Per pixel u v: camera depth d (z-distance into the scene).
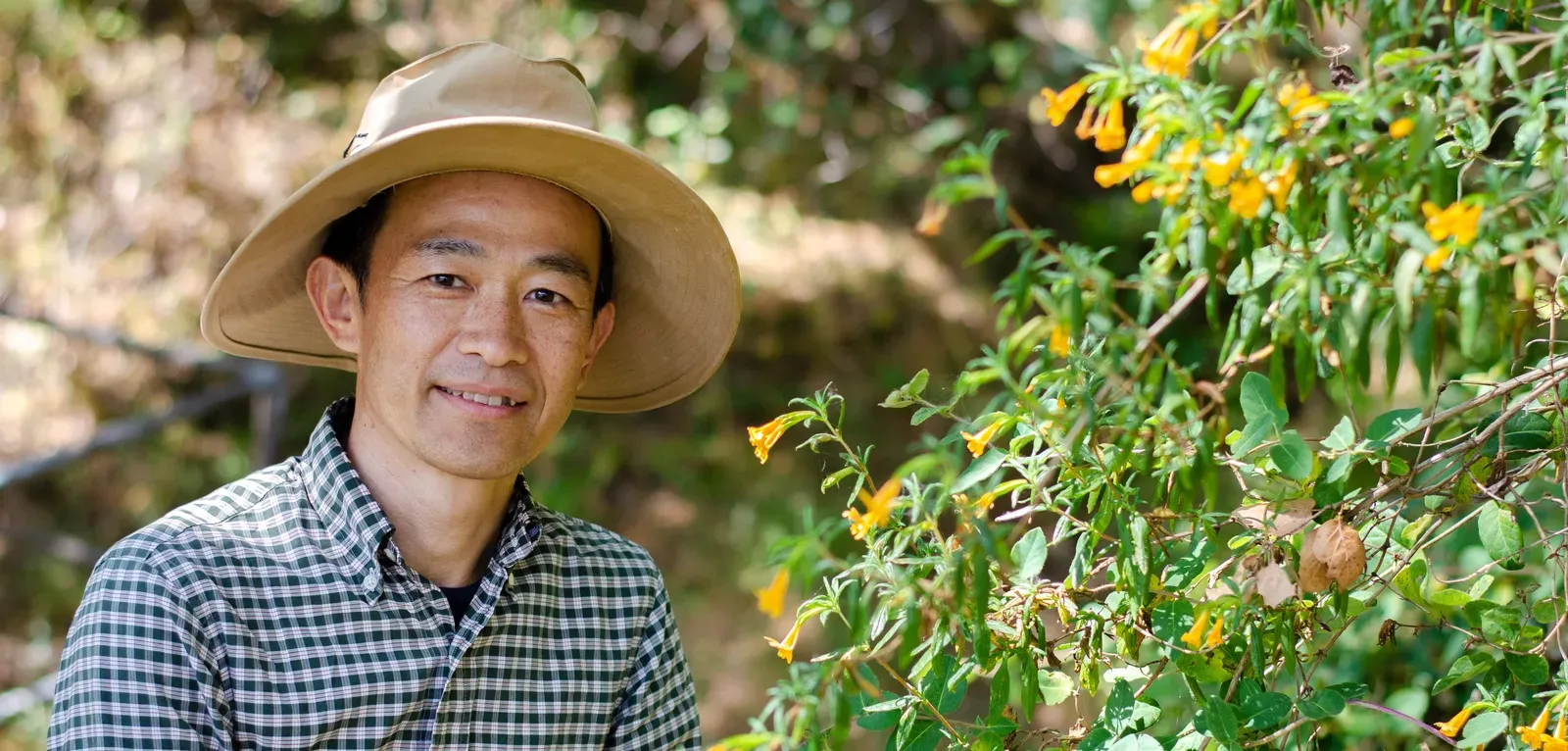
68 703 1.24
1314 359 1.02
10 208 5.12
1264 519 1.17
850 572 1.04
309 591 1.32
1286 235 1.11
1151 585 1.21
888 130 6.01
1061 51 5.88
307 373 5.23
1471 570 1.76
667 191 1.45
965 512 1.05
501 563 1.40
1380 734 1.73
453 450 1.34
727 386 5.34
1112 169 0.95
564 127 1.34
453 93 1.41
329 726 1.30
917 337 5.44
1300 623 1.25
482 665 1.39
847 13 5.87
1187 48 0.96
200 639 1.25
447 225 1.36
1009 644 1.21
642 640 1.55
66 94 5.27
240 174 5.25
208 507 1.35
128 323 5.02
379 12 5.67
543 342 1.38
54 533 4.83
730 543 4.98
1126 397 1.06
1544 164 1.03
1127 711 1.22
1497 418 1.26
